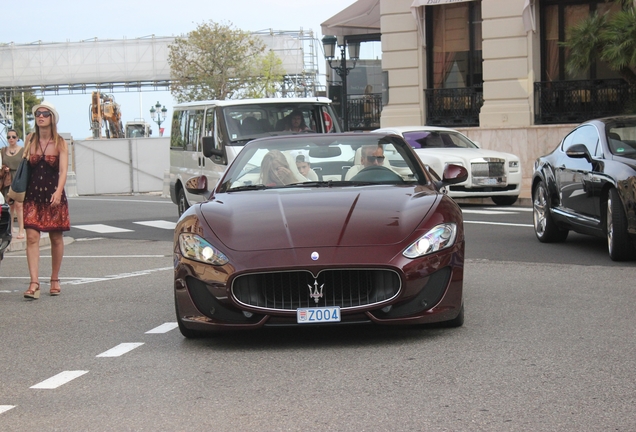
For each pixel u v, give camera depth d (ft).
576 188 37.65
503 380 17.52
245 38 216.13
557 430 14.32
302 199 23.35
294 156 26.53
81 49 234.79
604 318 23.58
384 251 20.79
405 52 92.22
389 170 26.07
